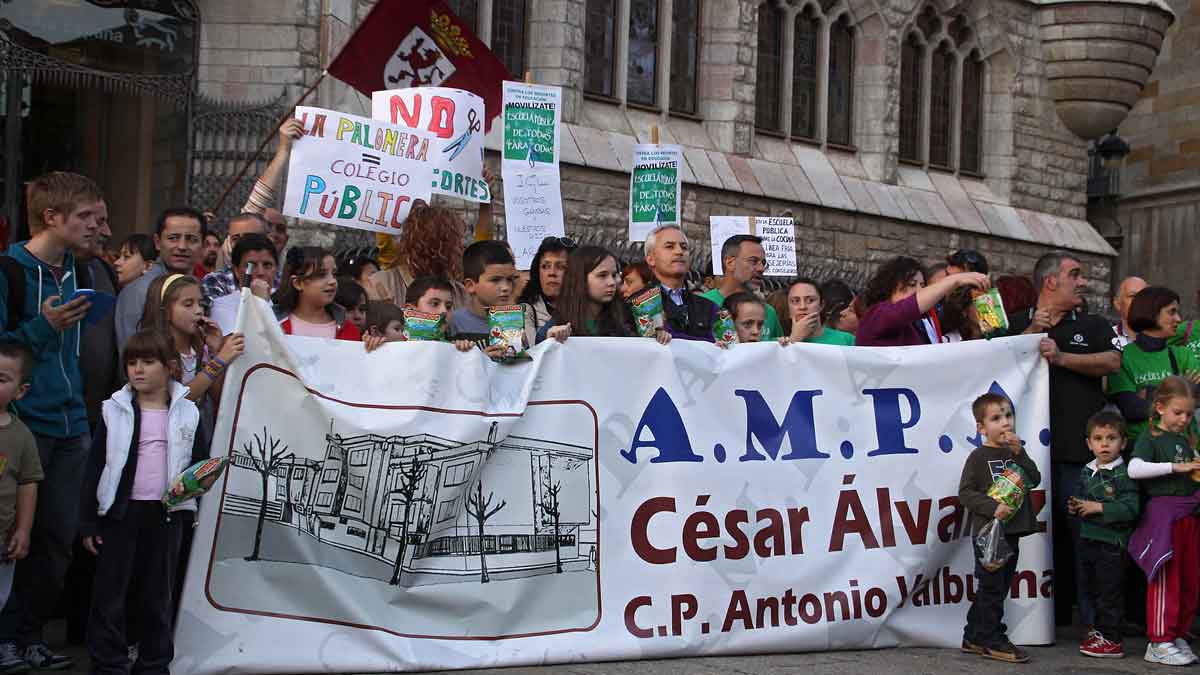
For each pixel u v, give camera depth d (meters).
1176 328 8.79
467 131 8.73
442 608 6.53
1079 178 24.98
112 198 15.27
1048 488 7.86
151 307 6.31
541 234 9.39
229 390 6.19
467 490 6.62
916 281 8.16
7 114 14.17
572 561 6.82
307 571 6.27
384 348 6.52
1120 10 23.64
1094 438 7.69
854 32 22.42
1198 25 25.89
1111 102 24.25
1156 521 7.50
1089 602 7.99
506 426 6.70
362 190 8.34
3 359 5.95
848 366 7.56
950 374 7.75
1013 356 7.89
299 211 8.20
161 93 14.76
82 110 15.37
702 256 18.92
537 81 18.41
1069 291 8.41
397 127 8.45
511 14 18.33
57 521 6.43
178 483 5.60
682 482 7.09
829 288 10.05
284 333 6.44
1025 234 23.69
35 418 6.37
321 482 6.33
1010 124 23.94
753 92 20.56
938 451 7.67
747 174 20.19
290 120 8.26
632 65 19.64
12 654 6.33
